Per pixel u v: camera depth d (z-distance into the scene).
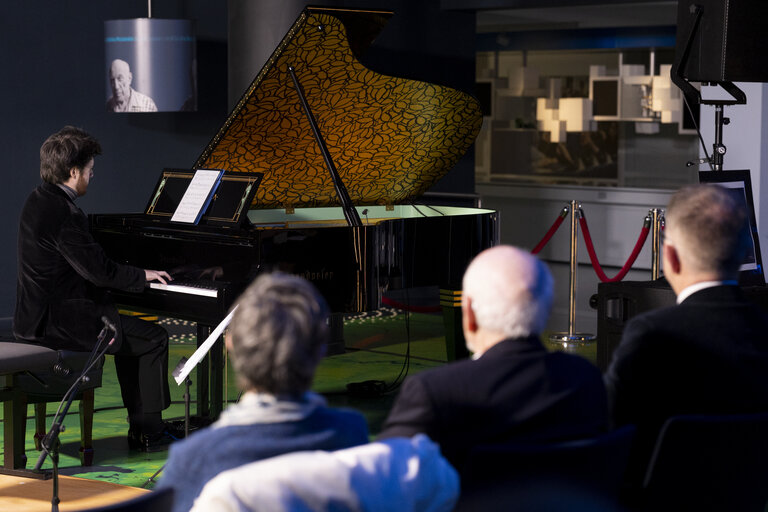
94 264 5.17
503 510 2.34
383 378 7.23
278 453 2.02
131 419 5.61
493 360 2.45
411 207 7.50
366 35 5.95
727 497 2.73
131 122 8.87
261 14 8.37
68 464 5.28
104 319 4.42
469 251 6.33
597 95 13.35
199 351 4.24
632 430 2.50
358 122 6.48
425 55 9.87
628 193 12.92
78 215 5.24
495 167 14.73
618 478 2.51
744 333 2.74
